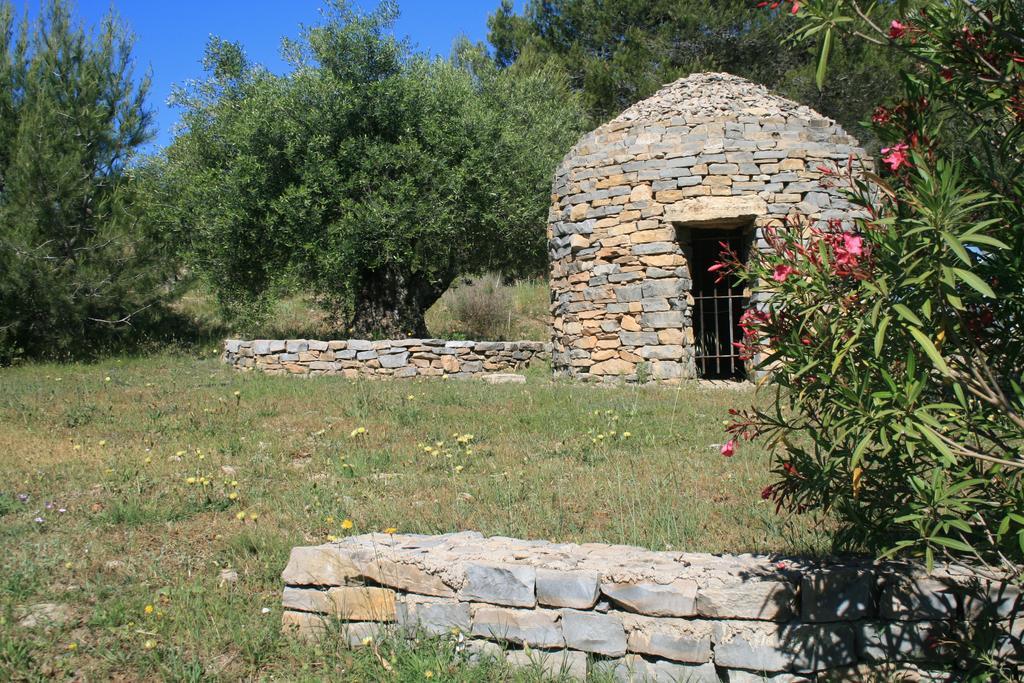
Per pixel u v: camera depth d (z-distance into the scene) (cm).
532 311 2088
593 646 355
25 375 1279
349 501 585
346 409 934
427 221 1530
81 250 1495
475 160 1588
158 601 425
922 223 269
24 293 1460
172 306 1892
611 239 1183
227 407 963
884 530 346
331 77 1534
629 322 1167
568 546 405
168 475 672
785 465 357
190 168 1725
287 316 2055
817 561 364
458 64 2311
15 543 506
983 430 304
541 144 1819
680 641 347
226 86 1786
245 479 661
